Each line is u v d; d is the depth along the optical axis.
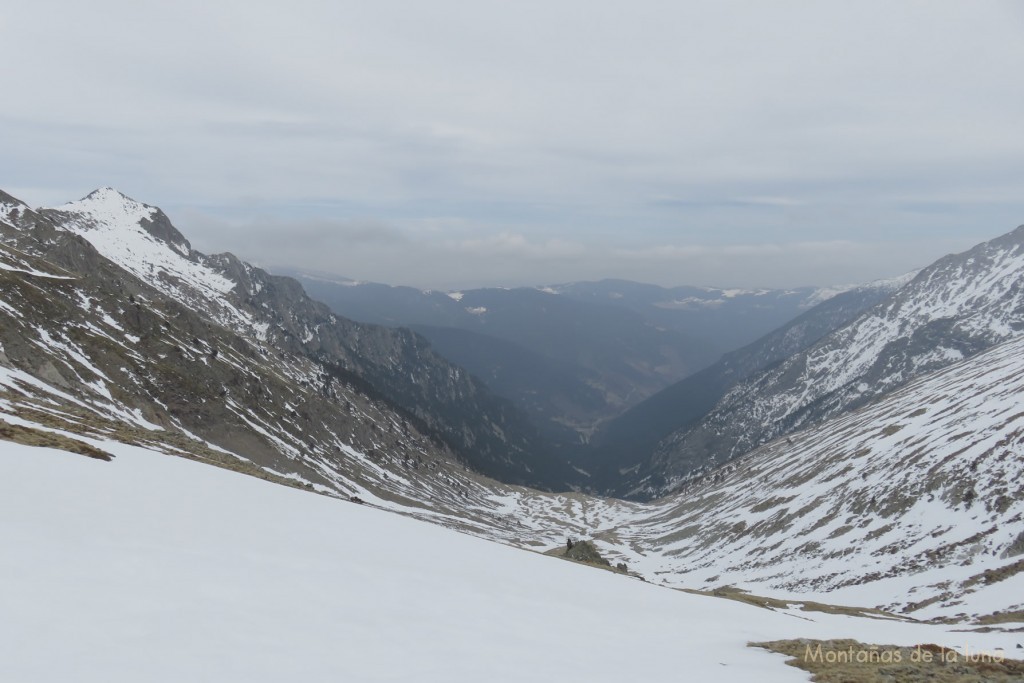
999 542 108.69
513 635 20.73
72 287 167.25
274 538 26.00
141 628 14.74
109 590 16.45
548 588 30.61
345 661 15.31
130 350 165.25
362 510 39.25
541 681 16.30
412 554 29.91
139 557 19.36
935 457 156.62
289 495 37.00
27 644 12.82
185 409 159.88
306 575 21.83
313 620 17.80
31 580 15.87
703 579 164.75
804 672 20.91
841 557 136.88
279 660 14.55
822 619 50.25
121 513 23.86
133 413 138.12
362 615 19.20
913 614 97.62
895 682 19.88
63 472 27.53
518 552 41.22
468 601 23.77
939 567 111.94
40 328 135.75
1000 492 123.44
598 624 25.12
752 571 154.38
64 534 19.86
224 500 30.69
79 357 141.00
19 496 22.86
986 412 171.50
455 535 40.59
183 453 50.38
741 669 20.41
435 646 17.86
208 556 21.23
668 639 24.77
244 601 17.97
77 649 13.07
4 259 157.62
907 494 146.88
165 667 13.04
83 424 48.41
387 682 14.38
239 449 162.38
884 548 130.88
